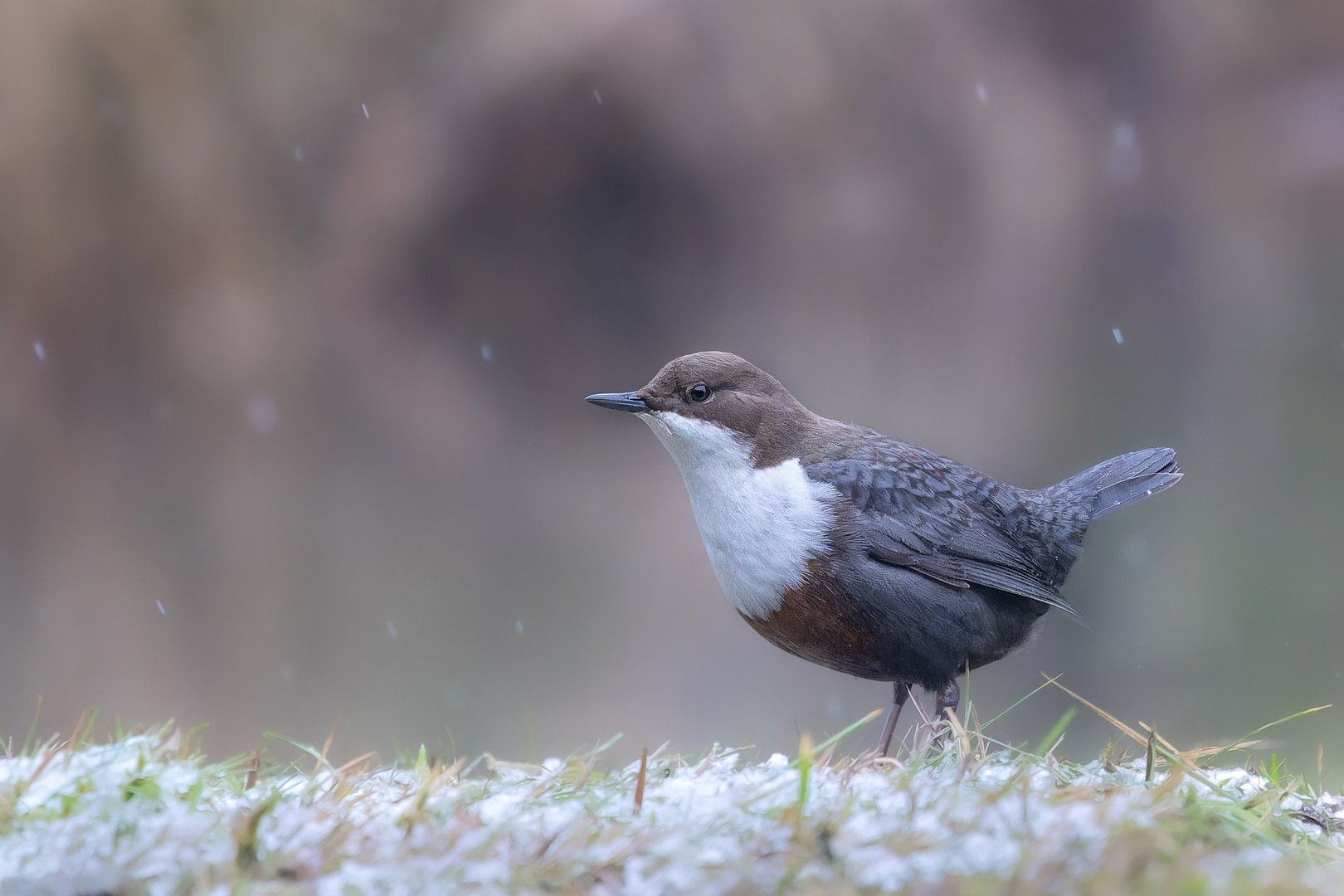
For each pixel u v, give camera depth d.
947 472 5.36
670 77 14.94
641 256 15.98
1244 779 3.72
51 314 14.48
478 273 16.03
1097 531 16.94
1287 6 15.53
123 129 14.47
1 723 14.45
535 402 16.66
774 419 5.11
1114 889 2.51
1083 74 15.84
